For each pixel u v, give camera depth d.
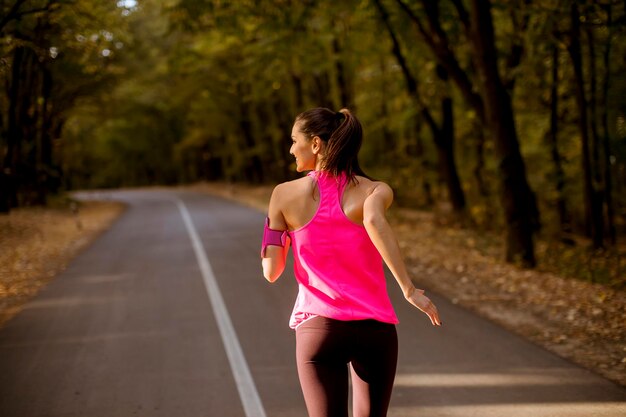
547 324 7.41
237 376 5.91
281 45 16.80
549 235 18.19
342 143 2.68
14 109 19.06
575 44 13.96
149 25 35.19
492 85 12.30
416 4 15.21
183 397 5.43
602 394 5.04
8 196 24.89
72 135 41.00
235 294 9.86
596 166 15.98
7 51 10.78
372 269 2.68
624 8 11.68
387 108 27.56
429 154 29.45
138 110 56.22
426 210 26.78
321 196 2.67
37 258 15.23
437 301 8.91
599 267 12.12
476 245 15.03
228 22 15.15
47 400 5.50
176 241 17.67
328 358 2.60
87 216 29.33
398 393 5.30
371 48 20.17
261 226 20.55
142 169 81.56
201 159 68.56
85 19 13.12
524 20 14.96
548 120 18.64
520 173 12.34
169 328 7.91
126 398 5.47
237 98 41.25
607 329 6.96
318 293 2.65
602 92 15.40
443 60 13.32
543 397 5.03
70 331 8.02
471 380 5.53
